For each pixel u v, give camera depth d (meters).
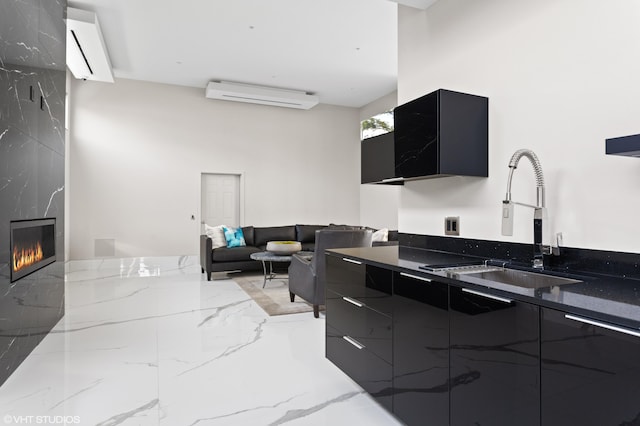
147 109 6.97
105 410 2.06
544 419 1.19
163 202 7.07
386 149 2.83
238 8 4.38
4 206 2.43
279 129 7.98
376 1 4.25
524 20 2.06
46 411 2.05
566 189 1.83
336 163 8.46
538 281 1.83
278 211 7.96
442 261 2.11
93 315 3.90
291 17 4.59
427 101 2.25
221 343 3.10
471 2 2.41
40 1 3.08
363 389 2.32
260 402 2.16
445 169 2.15
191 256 7.24
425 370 1.70
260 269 6.46
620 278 1.57
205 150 7.38
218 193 7.62
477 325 1.43
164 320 3.73
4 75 2.42
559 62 1.87
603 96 1.68
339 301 2.47
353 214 8.61
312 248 7.05
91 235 6.63
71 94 6.48
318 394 2.26
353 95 7.73
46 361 2.72
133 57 5.80
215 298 4.67
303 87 7.22
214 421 1.96
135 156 6.90
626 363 0.98
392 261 2.06
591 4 1.73
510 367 1.30
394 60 5.91
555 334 1.16
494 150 2.24
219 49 5.51
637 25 1.57
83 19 4.32
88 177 6.61
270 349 2.97
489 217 2.26
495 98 2.23
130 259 6.85
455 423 1.53
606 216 1.66
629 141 1.29
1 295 2.37
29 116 2.85
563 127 1.85
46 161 3.27
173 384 2.37
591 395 1.06
